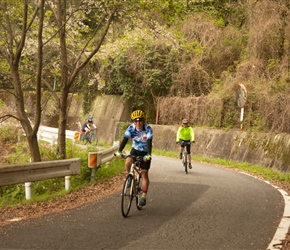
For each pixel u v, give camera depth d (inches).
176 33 540.7
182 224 253.9
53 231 233.9
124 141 289.9
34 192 401.7
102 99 1336.1
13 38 474.3
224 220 267.6
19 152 784.3
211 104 960.9
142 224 252.4
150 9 419.2
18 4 471.5
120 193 368.2
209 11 439.8
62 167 386.6
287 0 627.8
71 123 1449.3
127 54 1140.5
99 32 758.5
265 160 692.7
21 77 641.0
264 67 873.5
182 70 1093.8
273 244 214.4
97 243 210.1
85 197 357.7
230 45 1067.3
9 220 266.7
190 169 607.5
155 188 397.4
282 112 706.8
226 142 847.1
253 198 357.1
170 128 1075.3
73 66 534.9
